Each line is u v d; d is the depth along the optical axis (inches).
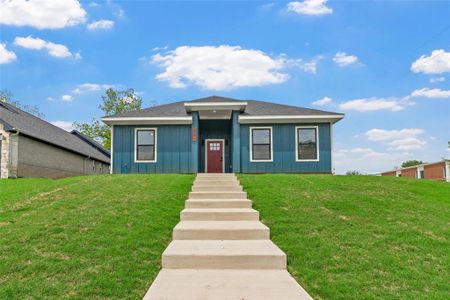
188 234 211.5
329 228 233.6
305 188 358.6
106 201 291.9
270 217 257.3
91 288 147.7
